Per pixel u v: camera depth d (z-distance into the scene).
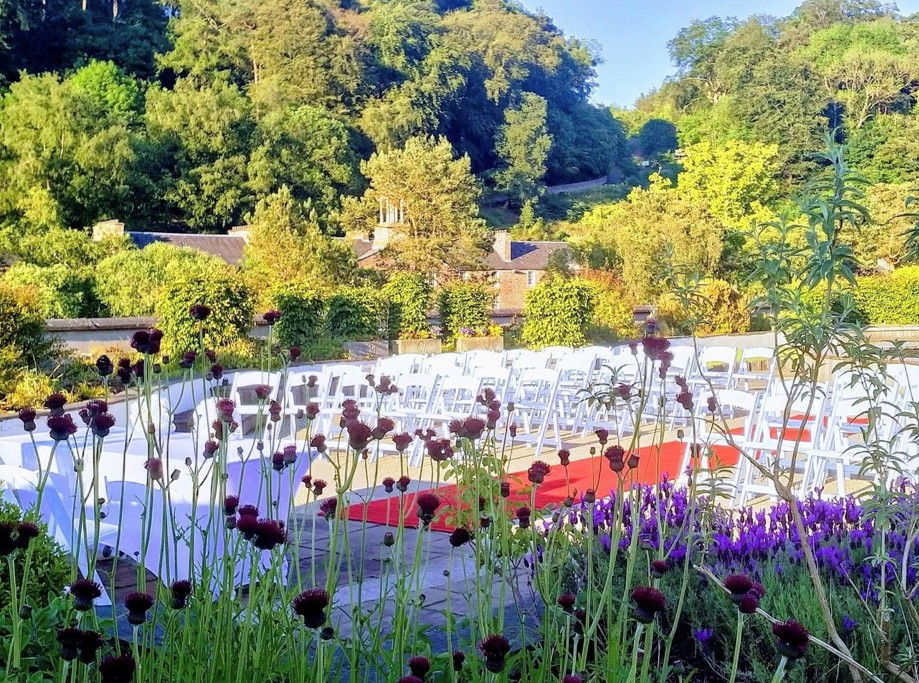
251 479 4.50
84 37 56.97
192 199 48.06
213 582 3.32
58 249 31.83
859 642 2.85
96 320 16.16
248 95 58.88
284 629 2.48
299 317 19.12
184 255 26.80
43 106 40.78
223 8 62.59
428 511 2.37
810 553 2.37
